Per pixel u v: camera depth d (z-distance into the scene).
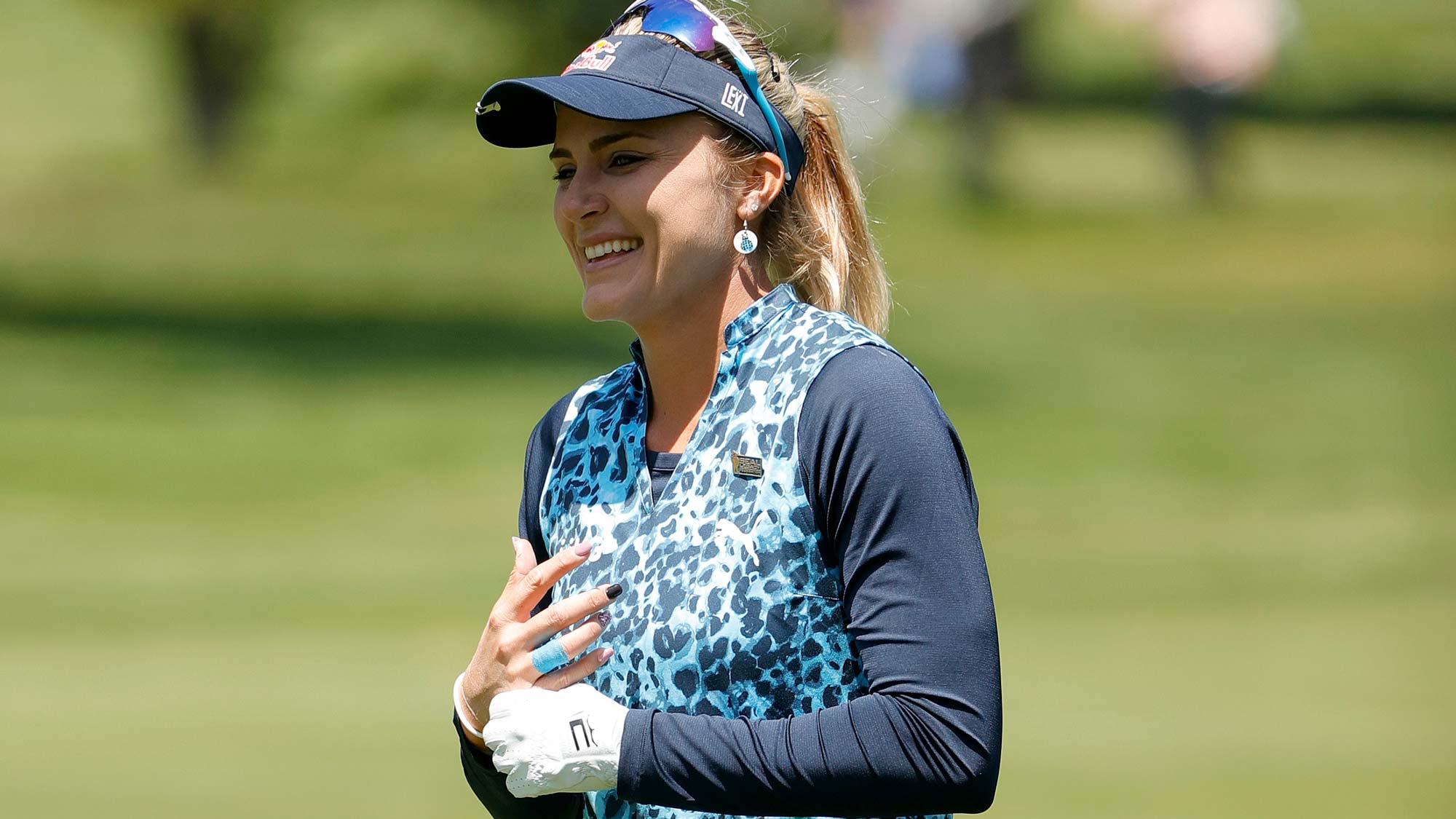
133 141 120.81
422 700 30.86
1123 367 66.06
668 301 10.95
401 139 123.44
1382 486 50.16
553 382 62.97
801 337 10.71
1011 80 106.56
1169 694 30.70
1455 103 139.50
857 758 10.01
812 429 10.39
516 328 72.69
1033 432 56.62
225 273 84.56
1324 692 30.64
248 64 118.12
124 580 40.22
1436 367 65.75
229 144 117.56
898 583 10.16
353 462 52.38
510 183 111.00
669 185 10.91
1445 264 85.19
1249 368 66.19
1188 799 24.36
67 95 132.12
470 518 46.59
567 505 11.23
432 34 126.81
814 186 11.66
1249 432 56.72
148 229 96.31
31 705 30.30
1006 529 45.81
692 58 10.98
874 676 10.16
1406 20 159.75
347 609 37.69
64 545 43.44
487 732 10.59
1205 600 38.47
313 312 75.31
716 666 10.39
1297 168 113.62
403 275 84.56
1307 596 38.72
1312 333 72.00
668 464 10.95
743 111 10.98
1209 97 106.06
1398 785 25.02
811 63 86.38
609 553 10.88
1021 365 66.56
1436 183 110.31
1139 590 39.25
